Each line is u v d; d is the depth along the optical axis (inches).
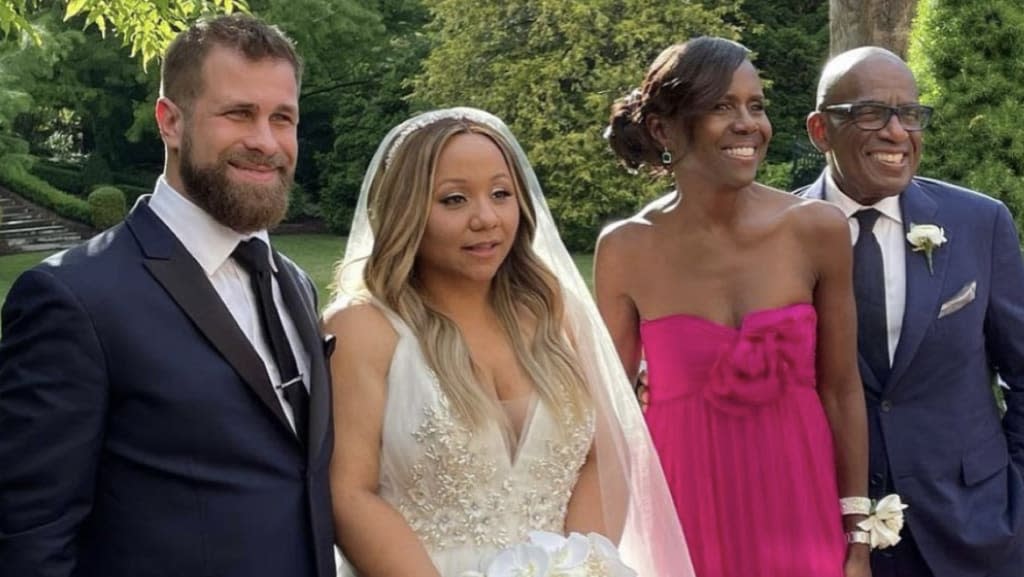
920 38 171.0
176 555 80.3
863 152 116.7
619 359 105.0
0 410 79.6
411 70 911.7
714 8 722.8
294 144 88.3
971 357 117.6
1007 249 121.1
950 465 116.4
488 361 96.4
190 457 81.3
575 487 99.0
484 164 93.8
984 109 165.8
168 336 82.0
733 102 108.0
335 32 932.0
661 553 104.0
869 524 112.9
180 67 85.9
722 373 109.6
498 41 719.1
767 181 653.9
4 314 81.7
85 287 80.5
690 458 111.0
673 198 116.9
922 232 116.5
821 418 112.3
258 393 83.9
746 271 111.3
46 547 77.8
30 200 983.6
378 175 96.6
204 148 84.7
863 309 117.9
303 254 800.3
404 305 94.0
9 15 273.6
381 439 92.0
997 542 116.1
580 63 684.7
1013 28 164.2
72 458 78.7
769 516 109.7
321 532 86.2
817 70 803.4
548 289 100.4
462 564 90.7
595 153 673.0
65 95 935.0
